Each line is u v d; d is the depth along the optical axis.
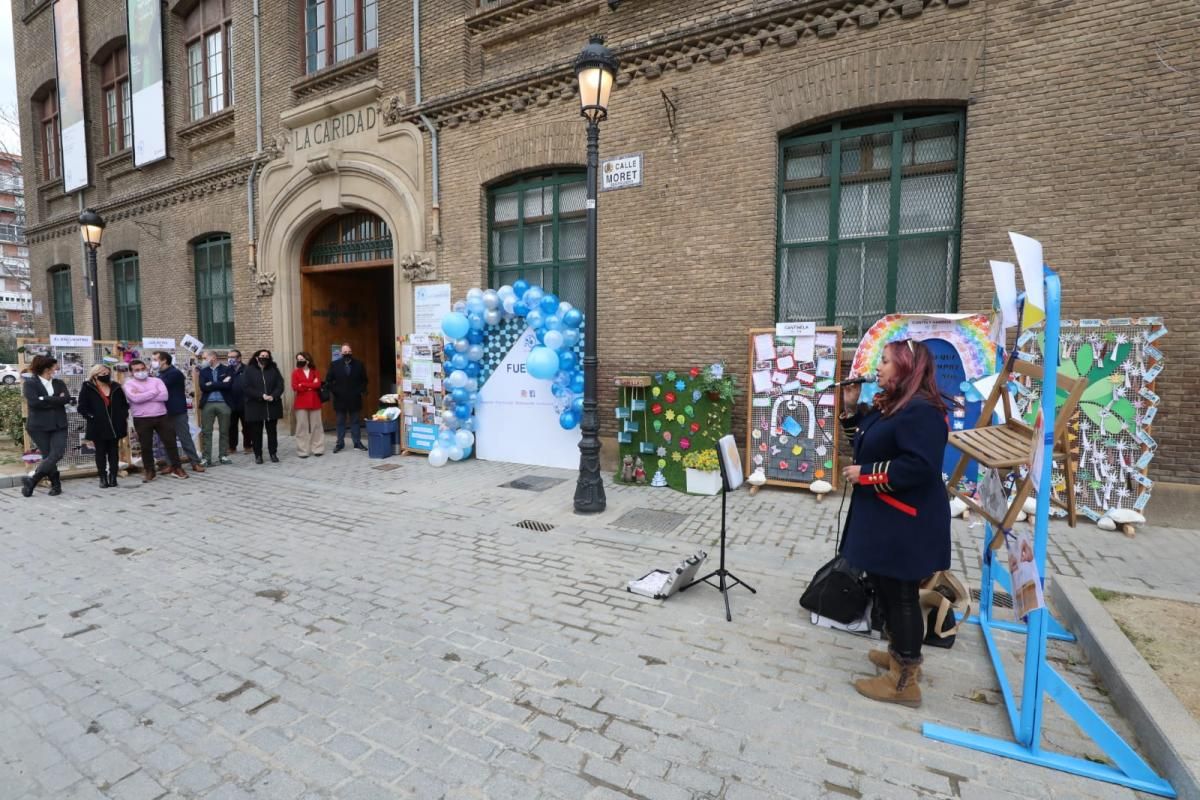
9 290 49.91
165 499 7.14
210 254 13.59
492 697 3.07
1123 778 2.45
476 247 9.45
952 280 6.59
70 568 4.86
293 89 11.53
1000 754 2.64
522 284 8.52
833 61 6.73
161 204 14.14
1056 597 4.08
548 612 4.04
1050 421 2.53
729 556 5.07
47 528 5.99
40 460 7.79
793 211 7.36
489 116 9.14
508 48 9.16
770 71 7.08
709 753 2.65
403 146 10.06
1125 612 3.64
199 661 3.42
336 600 4.23
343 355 10.34
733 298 7.44
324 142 11.10
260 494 7.34
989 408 3.29
